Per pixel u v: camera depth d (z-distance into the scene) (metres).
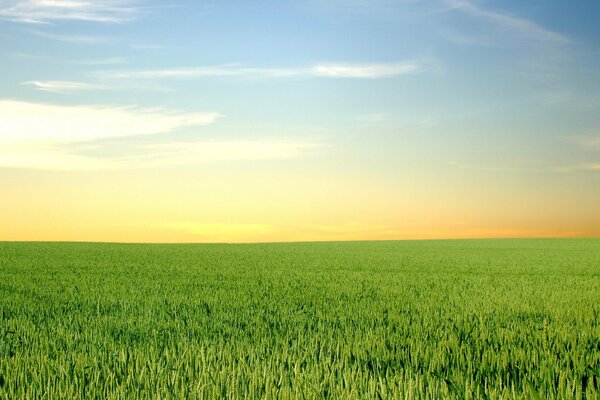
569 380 6.17
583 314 12.34
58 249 47.53
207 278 21.77
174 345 8.16
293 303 13.91
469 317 11.52
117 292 16.44
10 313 12.07
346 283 20.00
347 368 6.56
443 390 5.65
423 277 22.91
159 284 19.17
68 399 5.43
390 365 7.02
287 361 6.98
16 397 5.52
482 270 27.48
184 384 5.84
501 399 5.43
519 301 14.88
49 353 7.56
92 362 6.89
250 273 24.27
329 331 9.27
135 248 52.12
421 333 9.41
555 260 35.94
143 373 6.19
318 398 5.41
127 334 9.23
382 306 13.47
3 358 7.12
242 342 8.26
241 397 5.48
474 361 7.20
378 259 36.06
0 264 28.77
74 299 14.62
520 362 7.26
